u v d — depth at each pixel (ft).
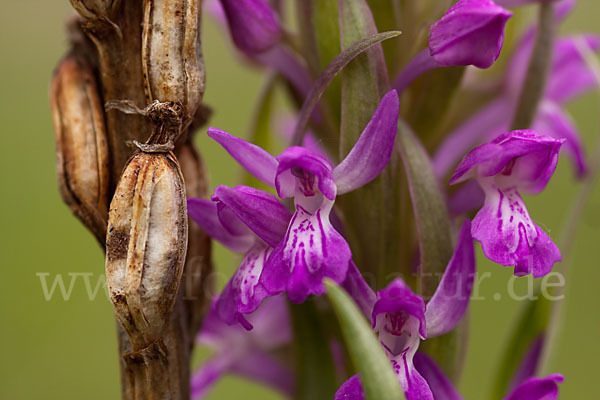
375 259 0.56
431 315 0.53
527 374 0.61
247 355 0.63
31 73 1.19
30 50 1.22
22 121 1.13
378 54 0.54
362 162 0.53
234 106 1.16
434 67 0.55
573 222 0.61
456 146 0.61
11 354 0.97
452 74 0.58
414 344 0.53
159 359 0.54
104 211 0.54
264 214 0.53
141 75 0.53
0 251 1.00
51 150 1.10
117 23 0.53
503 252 0.53
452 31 0.53
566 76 0.65
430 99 0.58
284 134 0.72
